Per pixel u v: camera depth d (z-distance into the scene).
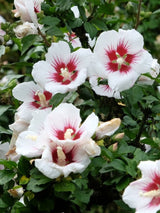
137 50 1.00
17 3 1.07
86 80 1.09
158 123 1.22
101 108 1.10
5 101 1.24
